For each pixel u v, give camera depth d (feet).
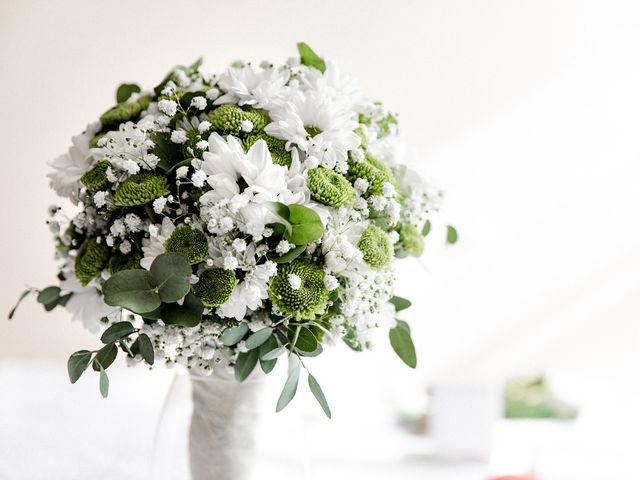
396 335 2.98
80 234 2.88
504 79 5.99
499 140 6.03
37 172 6.41
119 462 4.15
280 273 2.38
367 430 5.69
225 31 5.98
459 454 5.31
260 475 2.75
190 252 2.32
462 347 6.09
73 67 6.22
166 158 2.54
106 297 2.21
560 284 6.08
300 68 2.84
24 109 6.28
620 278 6.06
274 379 2.79
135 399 5.27
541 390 7.48
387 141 2.91
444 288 6.06
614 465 4.82
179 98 2.73
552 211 6.05
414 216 2.76
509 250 6.07
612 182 6.03
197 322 2.31
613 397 6.33
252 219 2.31
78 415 4.87
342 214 2.48
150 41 6.09
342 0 5.91
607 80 5.99
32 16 6.18
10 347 6.56
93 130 2.91
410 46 5.96
